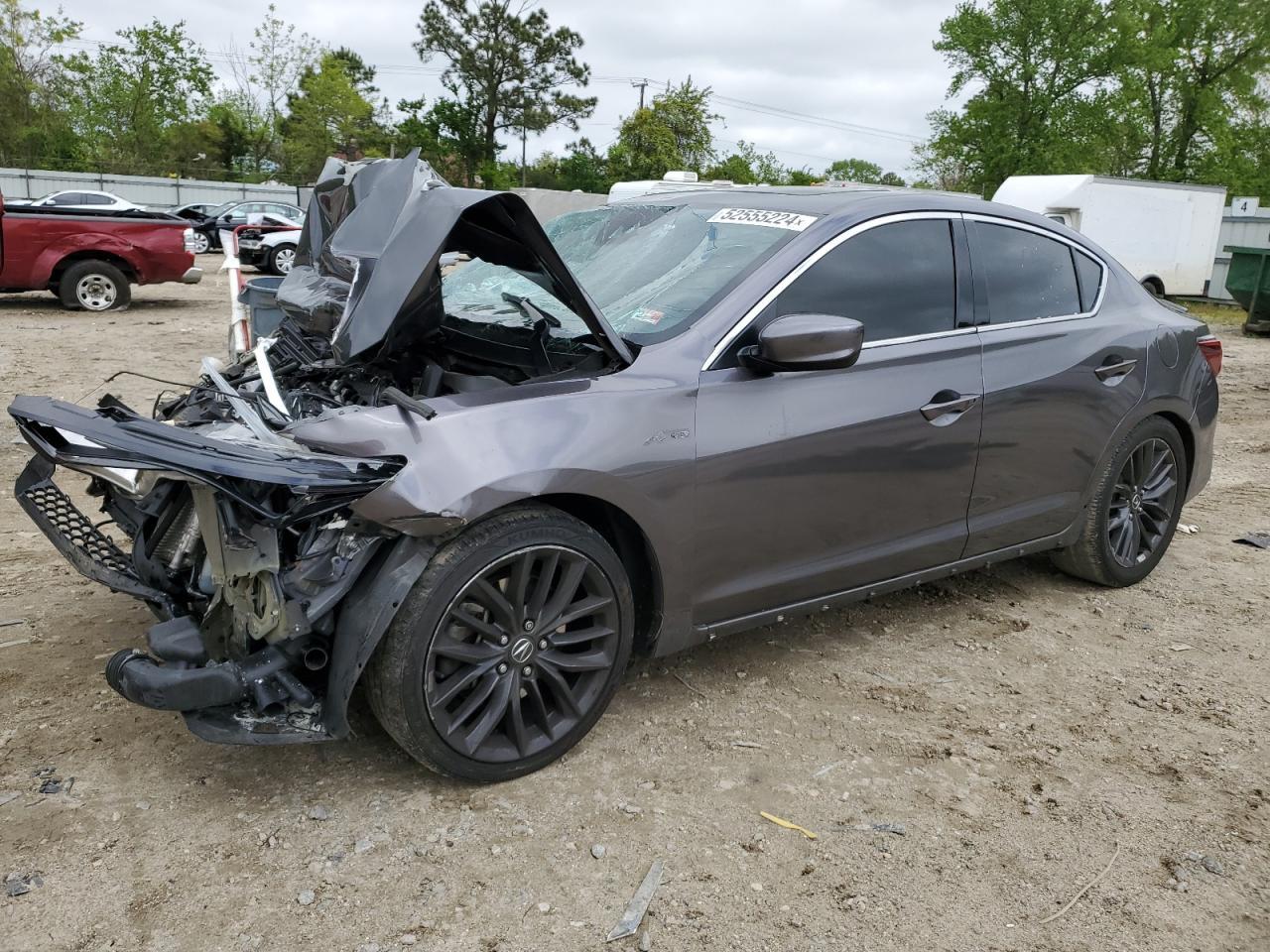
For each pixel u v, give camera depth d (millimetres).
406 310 2842
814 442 3246
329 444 2635
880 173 75750
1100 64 34750
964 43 35562
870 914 2436
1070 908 2490
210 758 2959
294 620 2533
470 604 2736
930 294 3656
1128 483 4527
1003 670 3793
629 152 49688
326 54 59312
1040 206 18656
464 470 2598
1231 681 3762
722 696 3482
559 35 59688
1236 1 35062
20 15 52625
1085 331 4133
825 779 3002
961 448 3670
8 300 13789
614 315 3348
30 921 2275
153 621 3820
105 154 56500
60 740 3006
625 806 2816
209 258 25375
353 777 2896
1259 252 16719
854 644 3977
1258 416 9414
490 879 2494
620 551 3104
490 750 2838
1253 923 2461
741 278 3258
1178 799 2975
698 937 2332
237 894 2398
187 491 2885
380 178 3398
